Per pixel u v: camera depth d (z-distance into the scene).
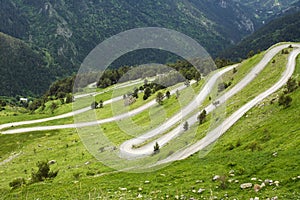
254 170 32.75
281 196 24.80
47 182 46.69
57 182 43.69
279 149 40.12
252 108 77.56
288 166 31.72
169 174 37.09
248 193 27.17
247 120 70.31
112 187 35.44
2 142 113.75
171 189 31.80
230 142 57.97
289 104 66.75
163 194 30.44
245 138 57.78
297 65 108.19
